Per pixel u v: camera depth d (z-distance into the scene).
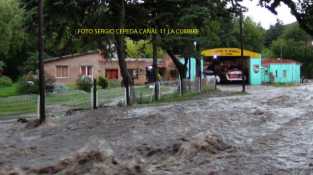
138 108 20.89
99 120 17.16
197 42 32.03
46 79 44.31
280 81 64.44
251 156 10.00
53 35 28.12
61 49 31.06
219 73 57.75
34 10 25.39
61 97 38.19
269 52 95.75
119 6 26.73
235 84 57.28
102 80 54.72
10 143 13.67
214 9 27.91
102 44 29.28
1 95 41.91
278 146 11.12
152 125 15.26
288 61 66.56
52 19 25.16
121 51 26.86
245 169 8.89
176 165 9.41
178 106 21.25
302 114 17.61
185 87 34.62
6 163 10.72
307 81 66.62
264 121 15.78
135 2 28.38
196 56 34.19
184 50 32.59
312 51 83.25
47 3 24.38
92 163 9.30
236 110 19.09
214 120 16.06
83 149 10.27
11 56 62.38
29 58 54.03
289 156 9.97
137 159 9.92
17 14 55.91
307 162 9.38
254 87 47.97
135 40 31.52
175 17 28.17
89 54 59.38
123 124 15.79
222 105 21.53
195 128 14.34
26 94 43.25
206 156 10.08
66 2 24.41
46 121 17.67
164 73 71.50
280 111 18.64
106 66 65.00
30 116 23.73
